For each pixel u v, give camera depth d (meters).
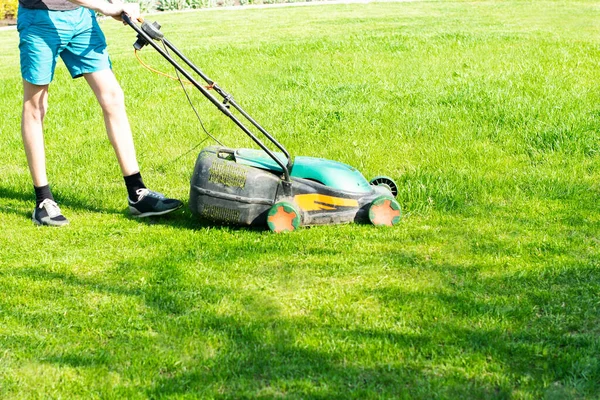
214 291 3.73
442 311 3.45
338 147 6.20
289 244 4.31
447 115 6.86
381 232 4.49
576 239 4.27
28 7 4.59
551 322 3.33
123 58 10.90
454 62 9.29
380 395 2.82
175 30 15.23
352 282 3.81
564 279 3.76
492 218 4.67
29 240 4.56
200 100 7.91
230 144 6.40
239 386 2.91
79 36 4.67
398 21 14.62
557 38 11.04
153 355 3.14
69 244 4.48
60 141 6.74
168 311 3.54
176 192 5.42
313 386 2.89
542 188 5.10
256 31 14.27
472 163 5.69
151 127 6.97
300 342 3.20
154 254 4.25
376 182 5.02
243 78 8.92
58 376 3.03
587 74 8.33
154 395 2.86
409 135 6.38
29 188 5.60
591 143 5.87
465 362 3.02
